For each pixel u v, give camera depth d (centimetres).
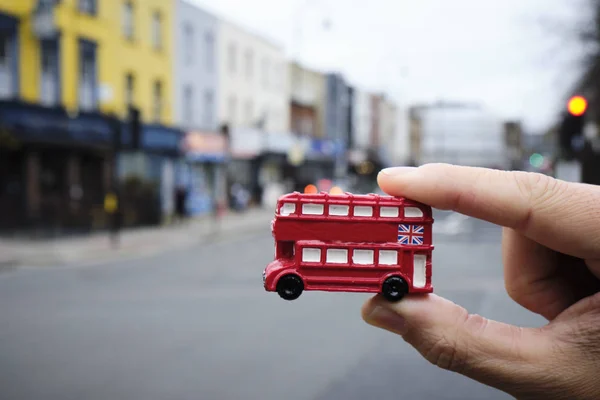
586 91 2658
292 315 878
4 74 1880
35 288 1112
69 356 670
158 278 1234
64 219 2008
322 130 4862
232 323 825
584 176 1309
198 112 3064
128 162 2406
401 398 545
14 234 1867
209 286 1134
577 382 151
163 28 2744
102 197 2231
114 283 1169
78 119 2003
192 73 3000
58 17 1986
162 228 2344
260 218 2953
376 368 630
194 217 2936
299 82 4431
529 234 154
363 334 766
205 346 709
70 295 1040
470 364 157
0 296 1030
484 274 1227
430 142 2661
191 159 2938
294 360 654
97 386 570
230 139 3209
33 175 1948
